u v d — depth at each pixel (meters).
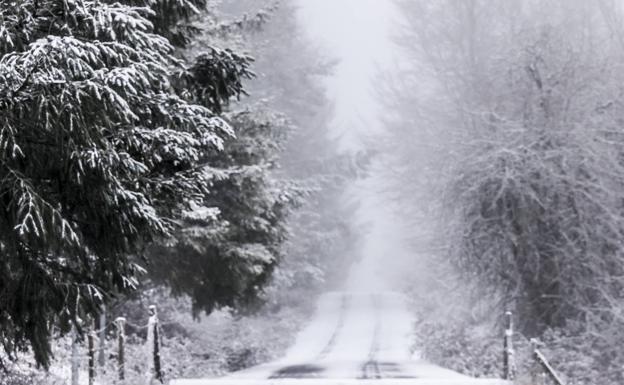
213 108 22.97
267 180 34.91
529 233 39.75
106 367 26.16
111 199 15.84
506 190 40.25
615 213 37.66
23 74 13.90
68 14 14.85
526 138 39.81
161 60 17.17
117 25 15.01
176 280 33.12
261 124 35.25
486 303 44.69
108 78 14.41
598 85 40.31
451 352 46.84
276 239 37.22
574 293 38.97
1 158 14.56
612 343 32.31
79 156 14.79
